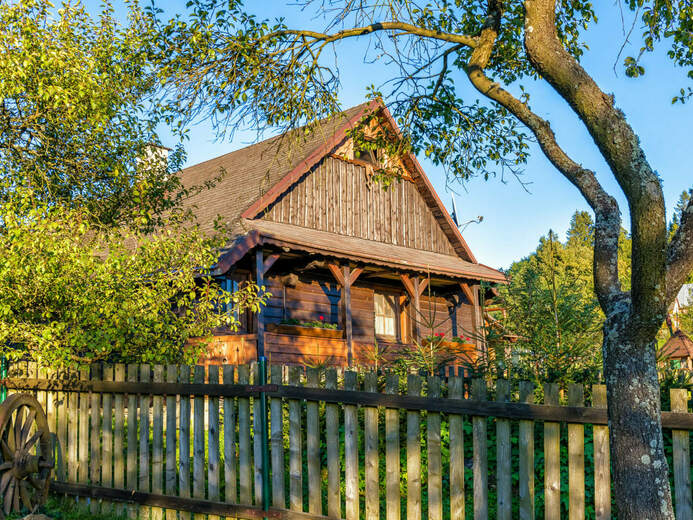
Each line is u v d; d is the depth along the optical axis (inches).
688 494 173.0
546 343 285.1
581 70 179.9
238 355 522.6
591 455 234.7
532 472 194.4
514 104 205.2
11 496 266.5
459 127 321.1
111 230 363.9
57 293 276.7
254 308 346.9
